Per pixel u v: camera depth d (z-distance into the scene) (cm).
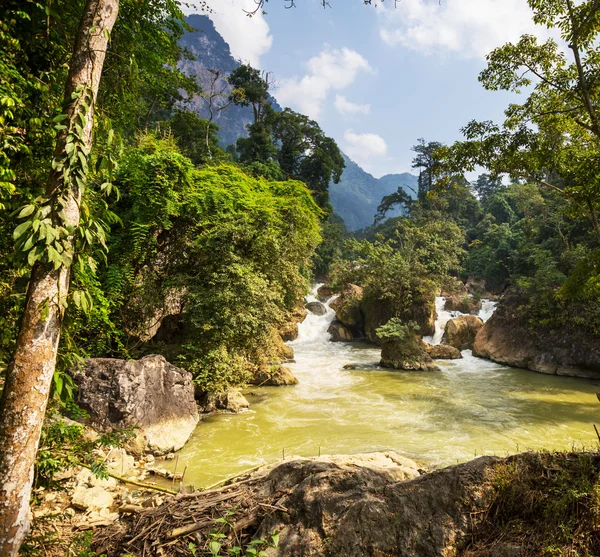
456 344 2284
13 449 238
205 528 373
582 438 912
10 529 234
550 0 769
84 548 358
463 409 1145
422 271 2545
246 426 952
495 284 3516
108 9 294
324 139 4141
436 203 4525
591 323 1641
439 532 310
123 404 743
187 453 784
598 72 767
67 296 275
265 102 4116
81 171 266
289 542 332
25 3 463
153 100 2353
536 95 876
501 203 4428
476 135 875
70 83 277
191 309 1052
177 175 1060
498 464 357
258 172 3247
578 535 292
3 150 399
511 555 285
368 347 2408
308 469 420
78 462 412
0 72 394
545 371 1692
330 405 1164
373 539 314
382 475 397
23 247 249
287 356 1880
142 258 1071
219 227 1104
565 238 2480
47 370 254
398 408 1146
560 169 852
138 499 555
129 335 1070
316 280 3950
